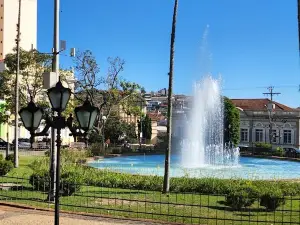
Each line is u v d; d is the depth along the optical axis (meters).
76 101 42.53
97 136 50.31
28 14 62.28
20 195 13.84
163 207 12.38
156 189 15.75
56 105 7.00
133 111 56.84
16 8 61.19
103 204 12.65
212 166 30.88
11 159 24.88
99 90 45.91
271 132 64.06
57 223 7.06
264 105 71.50
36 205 12.40
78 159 27.34
